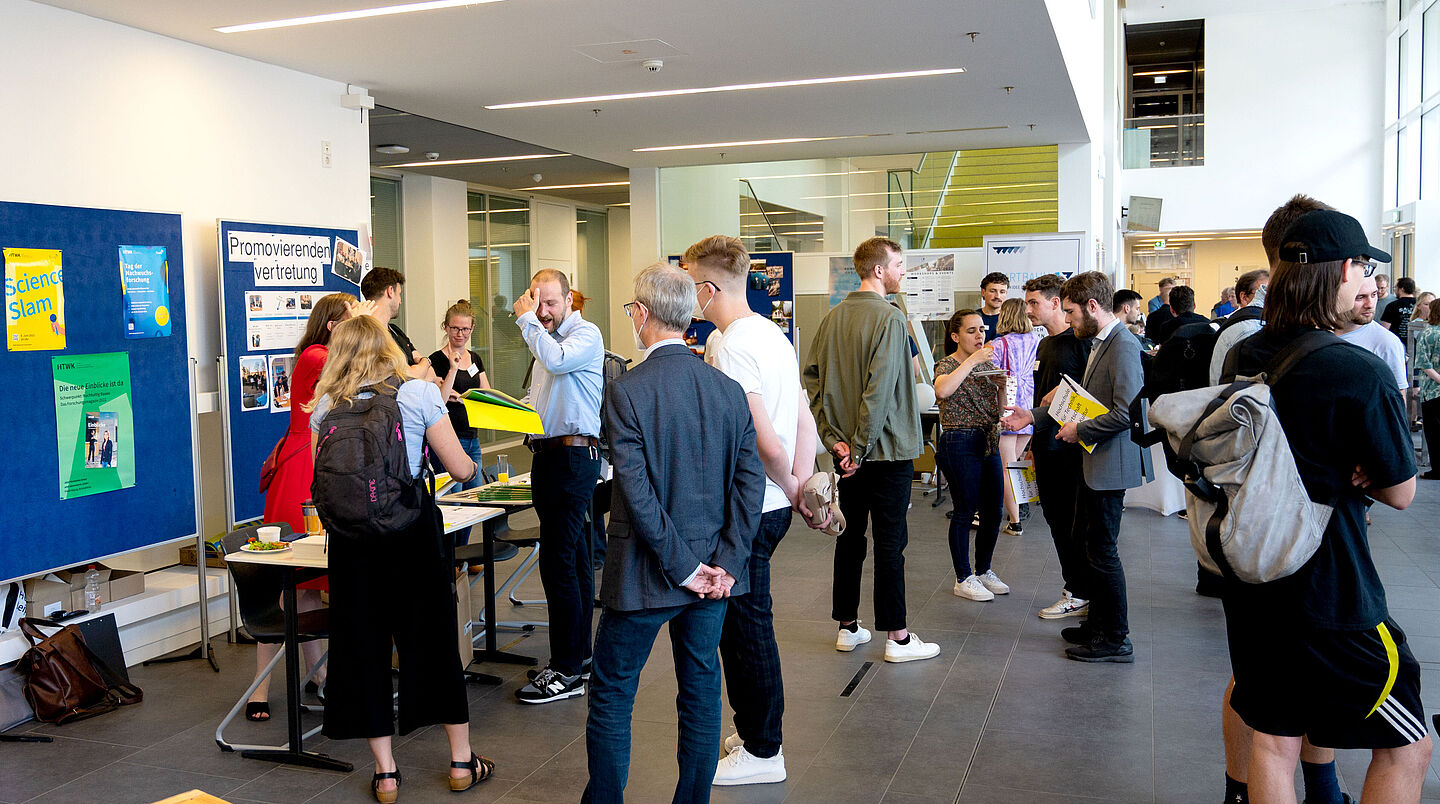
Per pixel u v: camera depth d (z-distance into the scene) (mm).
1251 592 2266
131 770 3648
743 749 3445
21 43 4715
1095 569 4562
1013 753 3629
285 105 6332
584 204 14812
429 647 3365
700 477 2723
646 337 2842
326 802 3363
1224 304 11219
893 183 11781
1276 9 21141
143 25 5242
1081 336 4512
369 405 3305
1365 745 2229
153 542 4941
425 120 8422
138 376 4879
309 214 6531
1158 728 3830
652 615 2734
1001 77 7238
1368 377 2107
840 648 4793
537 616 5516
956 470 5602
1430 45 17906
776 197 11906
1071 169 11008
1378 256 2193
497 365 12898
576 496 4180
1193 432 2250
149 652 4957
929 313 10781
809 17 5531
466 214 12133
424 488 3377
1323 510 2170
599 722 2756
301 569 3748
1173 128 21953
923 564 6512
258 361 5676
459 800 3348
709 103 7957
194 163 5668
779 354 3273
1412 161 18953
